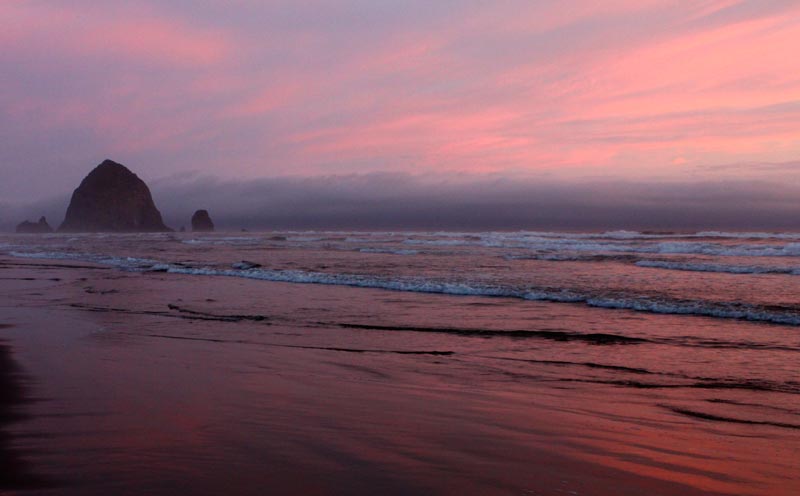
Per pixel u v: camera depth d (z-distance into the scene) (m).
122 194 169.75
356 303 13.39
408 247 40.94
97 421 4.45
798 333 9.70
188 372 6.47
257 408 4.94
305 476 3.32
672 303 12.55
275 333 9.64
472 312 12.02
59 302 13.60
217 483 3.20
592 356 7.96
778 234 52.16
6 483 3.19
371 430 4.33
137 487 3.13
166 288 16.69
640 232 63.47
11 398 5.20
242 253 35.97
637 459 3.83
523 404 5.38
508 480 3.36
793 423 4.89
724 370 7.12
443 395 5.68
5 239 76.75
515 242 44.59
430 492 3.13
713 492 3.28
